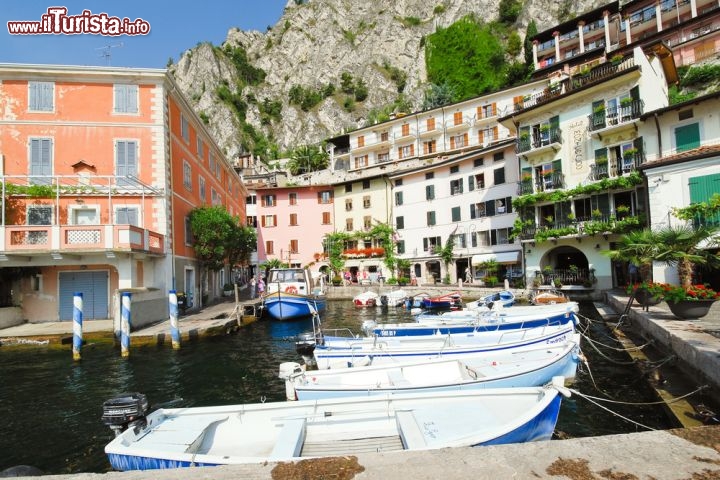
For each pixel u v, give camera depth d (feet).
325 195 168.04
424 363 29.09
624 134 81.46
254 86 465.88
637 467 7.91
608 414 27.20
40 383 38.40
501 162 115.65
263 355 49.62
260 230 169.48
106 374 41.37
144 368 43.62
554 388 19.63
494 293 90.17
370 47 428.97
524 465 8.09
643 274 63.05
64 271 67.82
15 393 35.45
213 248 86.02
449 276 128.57
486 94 161.38
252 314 84.23
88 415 30.48
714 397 23.52
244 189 161.58
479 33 261.44
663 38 138.31
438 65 269.64
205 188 101.19
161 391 36.06
